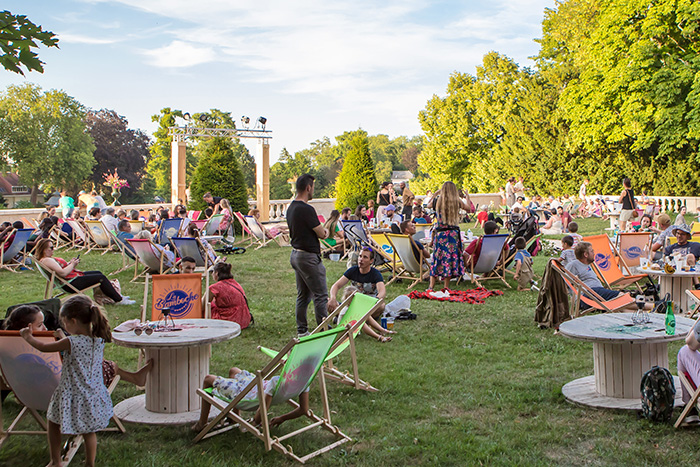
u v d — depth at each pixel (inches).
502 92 1792.6
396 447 168.1
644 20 1014.4
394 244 415.8
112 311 343.9
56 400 149.6
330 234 577.6
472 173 1902.1
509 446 167.0
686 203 1112.2
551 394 207.3
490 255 407.8
